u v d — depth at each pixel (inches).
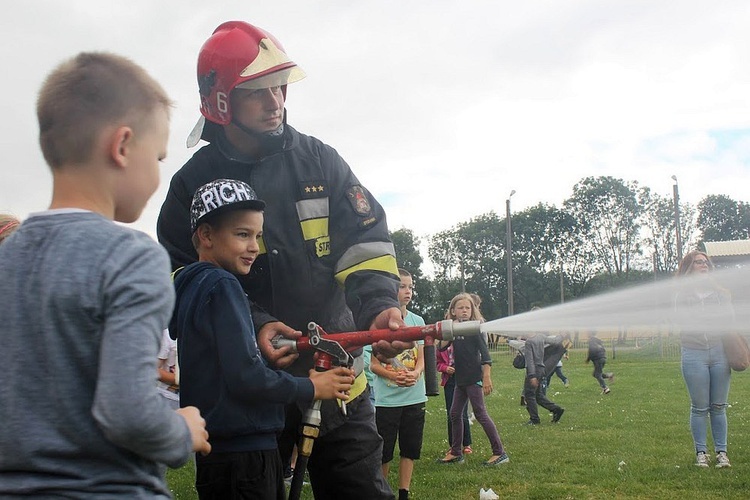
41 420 68.6
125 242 71.2
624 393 644.1
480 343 332.2
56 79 76.5
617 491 267.6
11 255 72.2
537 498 262.5
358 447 132.1
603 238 3627.0
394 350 120.1
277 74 126.2
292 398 107.8
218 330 105.4
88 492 68.4
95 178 76.1
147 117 78.4
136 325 68.2
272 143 131.1
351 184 136.8
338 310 137.7
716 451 305.9
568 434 409.1
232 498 107.7
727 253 1807.3
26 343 69.6
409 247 3070.9
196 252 134.0
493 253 3540.8
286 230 129.7
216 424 106.6
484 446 378.9
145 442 68.6
